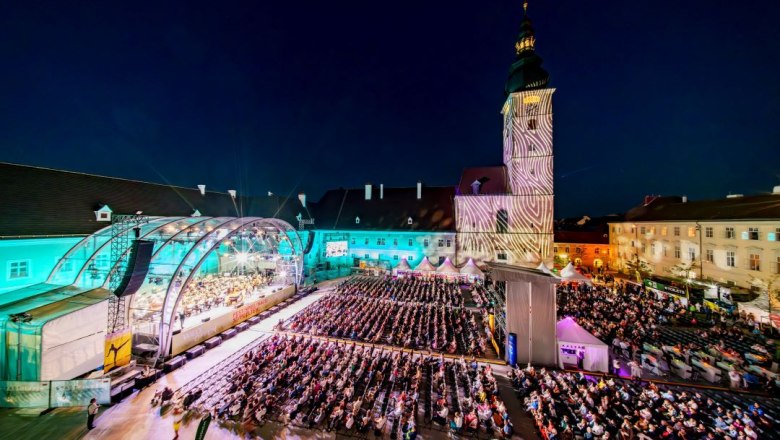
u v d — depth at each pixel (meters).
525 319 20.33
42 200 27.66
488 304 28.89
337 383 15.95
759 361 19.92
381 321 26.67
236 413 14.52
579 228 85.00
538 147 42.00
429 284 39.56
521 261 42.47
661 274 45.06
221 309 26.38
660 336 24.42
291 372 17.59
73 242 27.92
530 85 41.81
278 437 13.39
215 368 19.27
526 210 42.44
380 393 16.53
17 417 14.16
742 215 34.50
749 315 26.41
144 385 17.06
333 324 25.48
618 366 19.17
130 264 18.39
